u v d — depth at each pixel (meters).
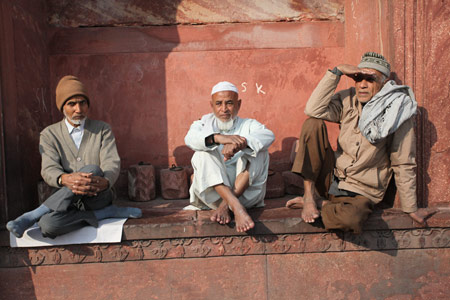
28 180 3.39
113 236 2.85
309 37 4.11
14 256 2.86
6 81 3.08
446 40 3.00
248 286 2.99
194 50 4.10
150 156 4.15
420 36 3.00
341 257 3.00
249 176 2.93
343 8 4.11
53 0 4.01
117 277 2.93
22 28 3.44
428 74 3.02
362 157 2.91
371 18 3.38
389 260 3.01
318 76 4.14
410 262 3.02
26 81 3.46
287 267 2.99
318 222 2.91
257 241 2.95
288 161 4.16
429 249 3.02
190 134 2.97
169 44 4.10
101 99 4.09
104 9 4.05
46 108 3.90
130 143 4.13
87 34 4.05
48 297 2.91
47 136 3.10
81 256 2.88
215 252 2.94
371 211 2.81
